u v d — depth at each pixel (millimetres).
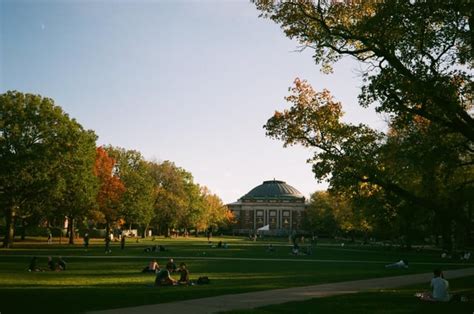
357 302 18453
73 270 31672
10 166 55312
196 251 58281
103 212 78250
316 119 23719
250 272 33000
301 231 188000
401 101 20109
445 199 25375
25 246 61594
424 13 18656
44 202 62125
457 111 19375
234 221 193500
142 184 87125
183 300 18234
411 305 18062
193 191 126000
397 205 31969
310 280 27641
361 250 74625
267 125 24891
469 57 18953
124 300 17734
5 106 58062
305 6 22484
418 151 20719
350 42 22578
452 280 29188
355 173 22391
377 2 21578
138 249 59031
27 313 14695
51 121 60031
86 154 62938
